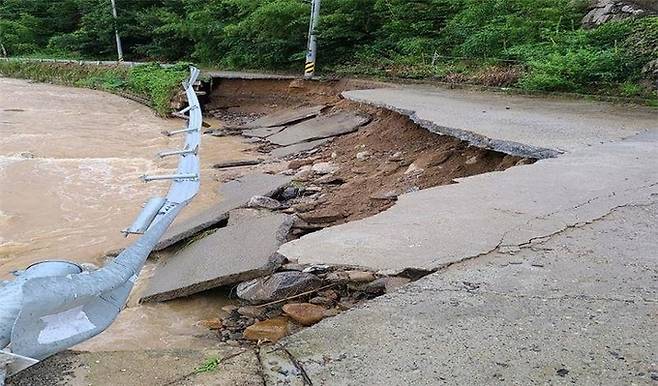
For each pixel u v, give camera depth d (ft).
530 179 21.93
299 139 46.85
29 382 9.37
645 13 49.08
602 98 42.80
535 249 15.17
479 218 17.66
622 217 17.53
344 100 52.60
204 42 91.91
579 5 54.90
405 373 9.62
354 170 35.47
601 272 13.69
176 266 20.39
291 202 30.35
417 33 64.85
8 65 107.76
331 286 14.80
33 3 135.33
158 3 115.44
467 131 30.27
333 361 10.03
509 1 57.67
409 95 47.52
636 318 11.42
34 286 8.29
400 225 17.48
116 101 77.36
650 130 31.37
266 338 13.38
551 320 11.37
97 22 113.39
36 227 27.25
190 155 20.53
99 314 9.55
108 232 26.58
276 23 75.56
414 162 33.12
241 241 20.65
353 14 68.90
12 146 46.42
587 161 24.43
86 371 9.73
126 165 40.04
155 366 9.96
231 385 9.39
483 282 13.24
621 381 9.30
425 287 13.02
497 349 10.30
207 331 14.79
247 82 69.05
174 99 65.77
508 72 50.78
